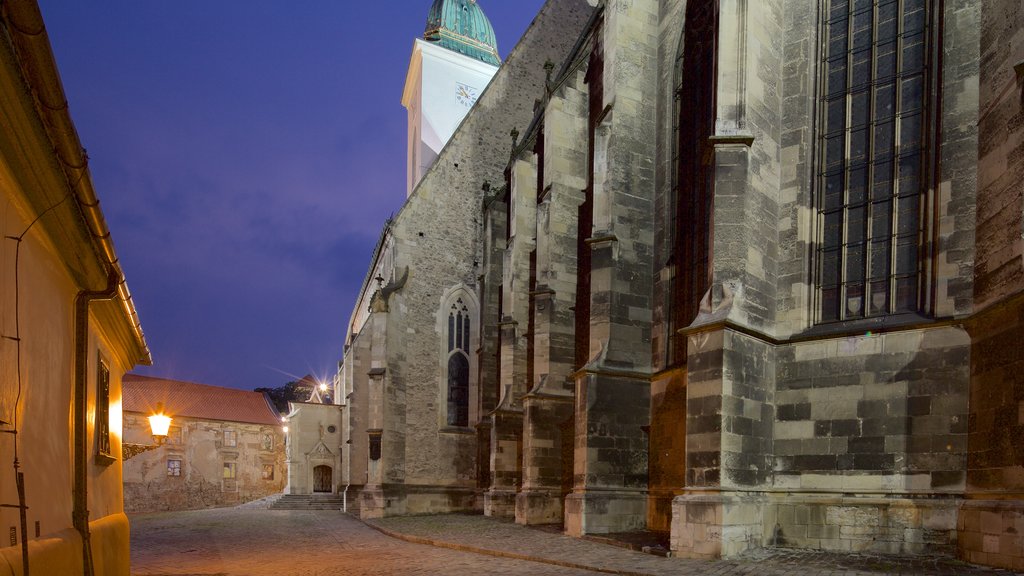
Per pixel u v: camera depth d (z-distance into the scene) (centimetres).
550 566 1325
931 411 1265
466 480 3441
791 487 1406
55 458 628
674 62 1988
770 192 1499
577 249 2520
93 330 834
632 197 1981
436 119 5394
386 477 3195
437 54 5481
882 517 1280
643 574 1137
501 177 3816
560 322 2450
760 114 1488
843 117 1476
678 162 1914
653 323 1953
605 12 2103
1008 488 1088
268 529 2602
